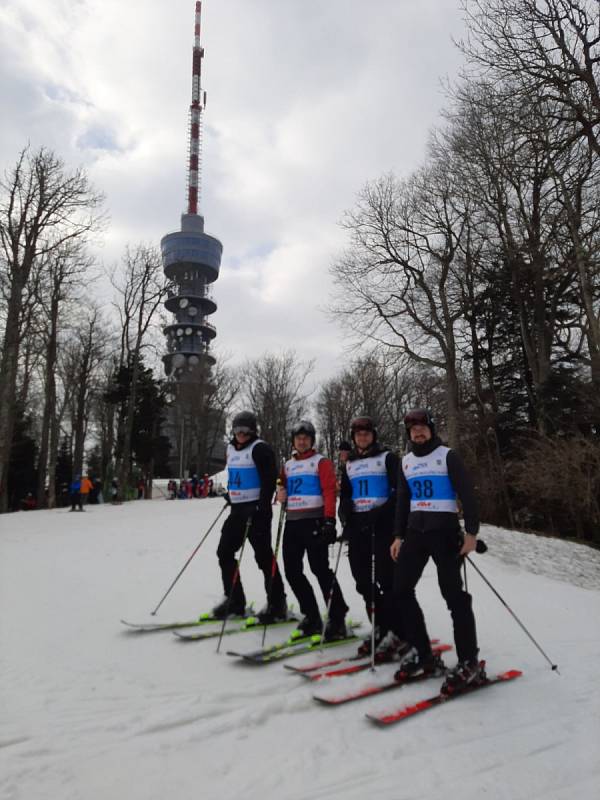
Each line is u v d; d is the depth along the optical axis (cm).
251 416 516
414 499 387
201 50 10262
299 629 453
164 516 1645
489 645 493
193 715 315
